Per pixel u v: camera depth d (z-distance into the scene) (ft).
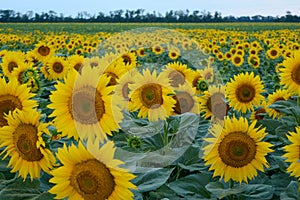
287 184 10.78
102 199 7.08
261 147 9.46
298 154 9.18
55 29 165.78
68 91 7.68
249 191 9.55
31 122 7.95
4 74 21.76
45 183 8.75
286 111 13.16
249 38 97.09
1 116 8.89
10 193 8.27
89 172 7.05
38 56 28.45
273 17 262.67
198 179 10.20
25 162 8.00
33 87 14.52
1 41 64.75
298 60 13.85
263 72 44.39
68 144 9.74
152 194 9.96
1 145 8.04
